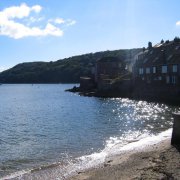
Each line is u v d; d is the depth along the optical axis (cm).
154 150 2180
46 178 1802
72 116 4791
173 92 6825
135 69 8250
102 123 3919
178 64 7025
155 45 9306
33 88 16712
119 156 2156
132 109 5394
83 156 2258
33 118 4800
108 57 11350
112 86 8312
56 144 2747
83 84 11062
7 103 7931
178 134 2202
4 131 3578
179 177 1546
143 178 1562
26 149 2592
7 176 1869
